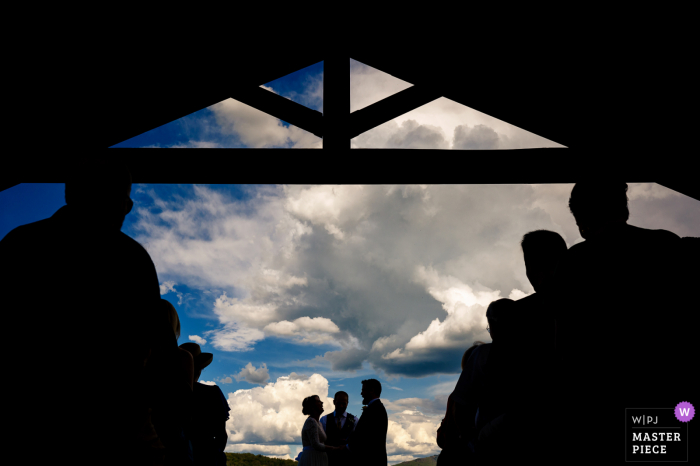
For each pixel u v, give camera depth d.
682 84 3.56
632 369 1.10
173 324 1.60
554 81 3.75
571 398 1.18
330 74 3.91
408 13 3.88
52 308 0.98
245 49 3.90
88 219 1.11
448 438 2.31
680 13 3.46
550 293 1.35
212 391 2.57
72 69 3.71
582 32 3.69
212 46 3.87
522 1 3.73
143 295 1.09
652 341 1.11
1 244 1.05
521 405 1.47
